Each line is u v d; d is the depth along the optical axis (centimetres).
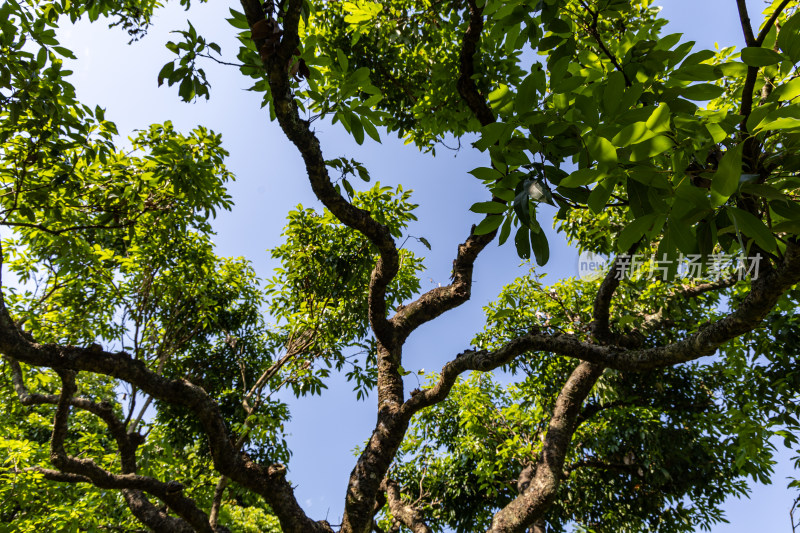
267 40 243
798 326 574
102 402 462
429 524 954
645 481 900
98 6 466
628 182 151
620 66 196
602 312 412
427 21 498
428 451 996
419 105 539
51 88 379
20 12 367
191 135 555
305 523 398
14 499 596
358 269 755
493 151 181
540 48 232
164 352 850
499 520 448
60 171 439
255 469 397
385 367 508
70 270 639
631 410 845
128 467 470
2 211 423
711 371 914
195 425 883
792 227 141
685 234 145
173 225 673
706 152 143
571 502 930
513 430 859
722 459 859
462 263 536
